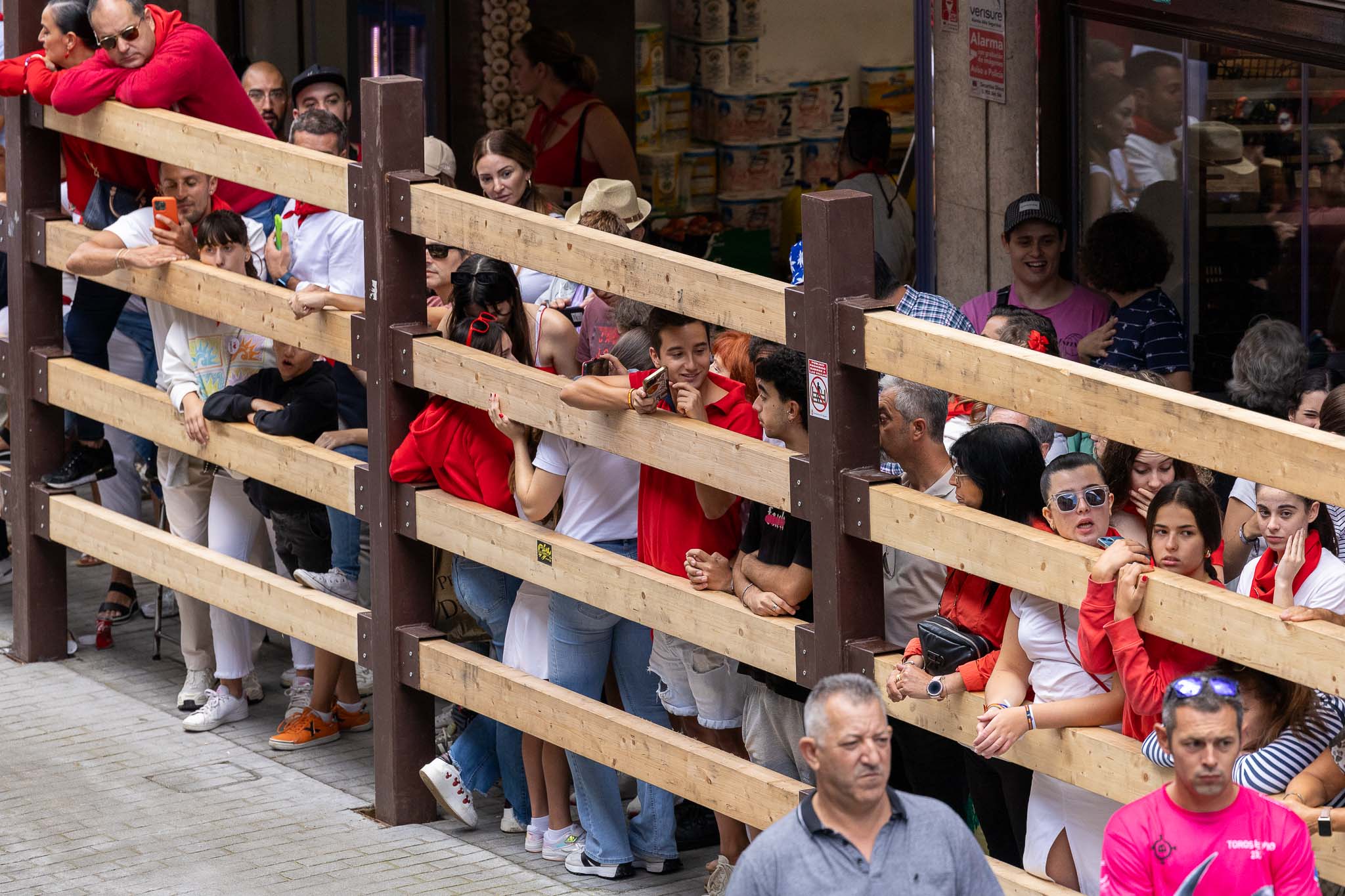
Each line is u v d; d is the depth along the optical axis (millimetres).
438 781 11547
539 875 11164
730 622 9953
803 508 9469
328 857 11422
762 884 7219
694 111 21719
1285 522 8547
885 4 21875
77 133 13641
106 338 14539
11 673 14656
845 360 9234
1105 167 13664
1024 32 13719
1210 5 12477
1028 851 9125
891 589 9938
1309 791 7984
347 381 14141
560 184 18391
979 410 10914
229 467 12844
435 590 12156
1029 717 8680
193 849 11523
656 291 10078
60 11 13422
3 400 15828
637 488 10992
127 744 13227
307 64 20719
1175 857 7402
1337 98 11828
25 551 14711
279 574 14086
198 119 12930
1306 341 12375
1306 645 7660
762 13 21484
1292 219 12336
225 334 13039
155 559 13641
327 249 13102
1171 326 12562
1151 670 8258
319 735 13211
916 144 14742
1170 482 9000
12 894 10906
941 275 14711
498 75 19188
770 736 10258
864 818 7223
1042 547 8508
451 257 13039
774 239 21375
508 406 10867
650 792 11086
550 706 10938
